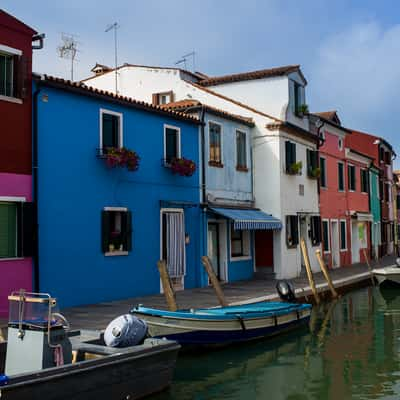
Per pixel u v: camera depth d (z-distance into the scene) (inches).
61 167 527.5
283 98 864.3
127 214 599.5
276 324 488.7
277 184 836.6
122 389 296.5
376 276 882.8
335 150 1110.4
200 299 593.6
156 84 880.3
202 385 350.6
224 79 895.7
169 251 662.5
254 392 337.1
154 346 318.3
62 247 525.0
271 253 845.8
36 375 252.5
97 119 568.7
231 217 710.5
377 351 445.1
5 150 477.7
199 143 728.3
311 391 339.3
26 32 495.5
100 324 434.3
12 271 478.6
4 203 481.7
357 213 1206.3
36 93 503.5
